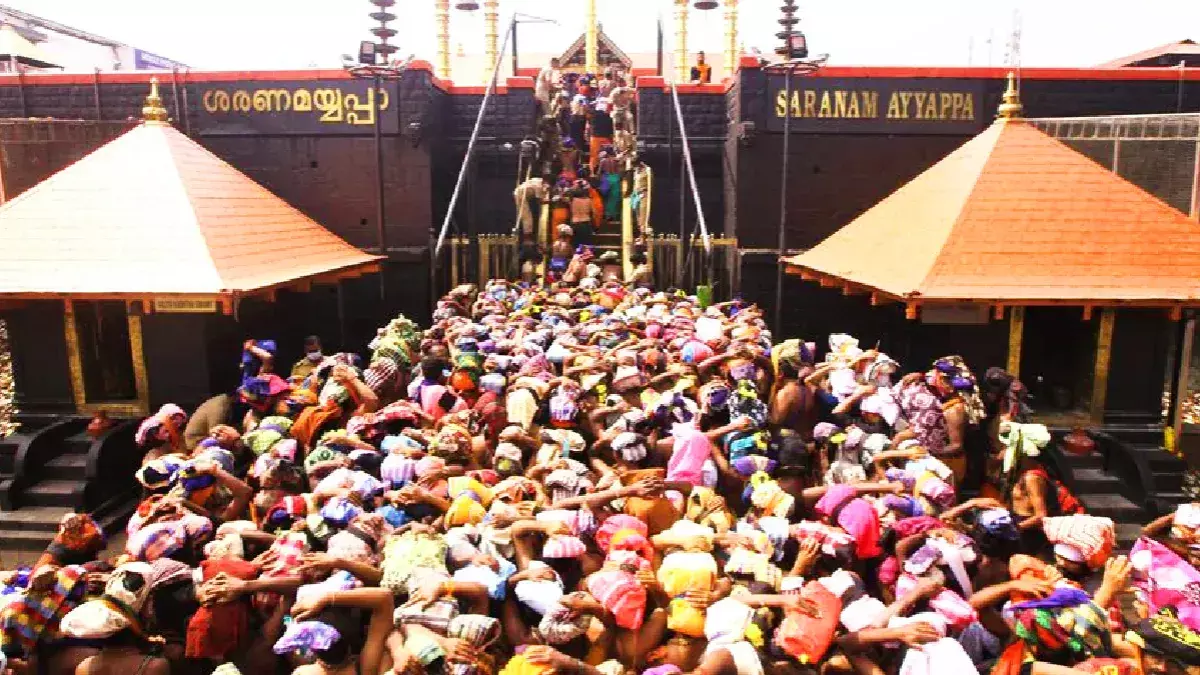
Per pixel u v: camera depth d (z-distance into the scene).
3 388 14.55
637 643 4.81
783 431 7.73
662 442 7.69
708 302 16.23
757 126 17.06
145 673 4.84
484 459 7.62
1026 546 7.34
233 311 10.41
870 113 16.98
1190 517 6.41
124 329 12.16
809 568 5.58
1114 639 5.24
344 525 5.63
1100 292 10.16
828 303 17.22
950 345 10.88
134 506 10.87
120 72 17.36
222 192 13.31
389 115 17.38
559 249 18.05
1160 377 10.91
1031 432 7.74
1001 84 16.78
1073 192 11.39
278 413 8.80
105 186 12.18
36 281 10.57
